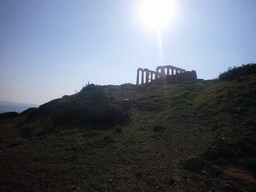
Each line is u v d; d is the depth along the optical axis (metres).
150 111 21.50
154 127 14.75
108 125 16.45
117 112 18.58
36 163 9.18
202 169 7.66
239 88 16.55
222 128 10.77
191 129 12.98
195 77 37.81
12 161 9.46
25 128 18.47
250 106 12.42
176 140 11.67
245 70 21.62
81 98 25.75
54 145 12.14
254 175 6.48
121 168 8.71
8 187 6.77
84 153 10.59
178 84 34.41
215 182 6.62
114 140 12.72
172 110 18.77
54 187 6.99
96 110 18.55
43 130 16.58
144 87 39.06
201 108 16.75
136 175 7.92
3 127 22.62
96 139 12.93
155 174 7.82
